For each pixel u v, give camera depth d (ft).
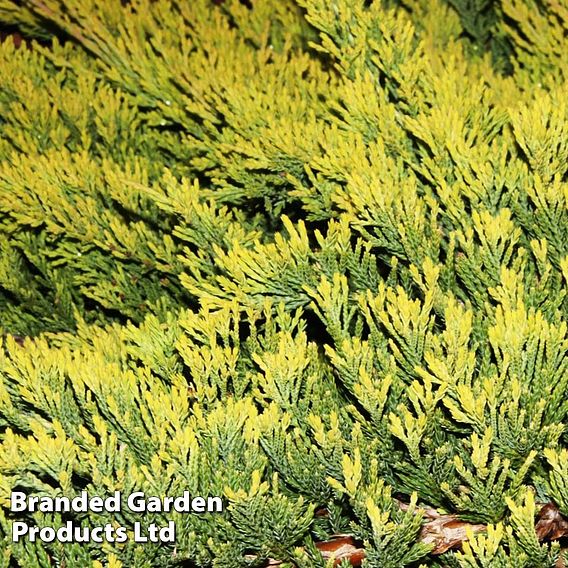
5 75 18.53
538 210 12.92
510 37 20.18
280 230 16.22
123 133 18.34
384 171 13.53
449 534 11.92
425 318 11.63
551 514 11.73
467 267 12.69
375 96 14.64
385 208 12.70
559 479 10.96
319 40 19.71
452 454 12.01
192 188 13.70
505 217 12.39
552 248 13.12
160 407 11.59
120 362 13.69
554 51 17.94
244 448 11.63
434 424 11.63
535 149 13.17
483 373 12.16
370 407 11.44
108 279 16.63
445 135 13.67
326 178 14.23
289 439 11.48
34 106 18.19
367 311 11.96
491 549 10.70
